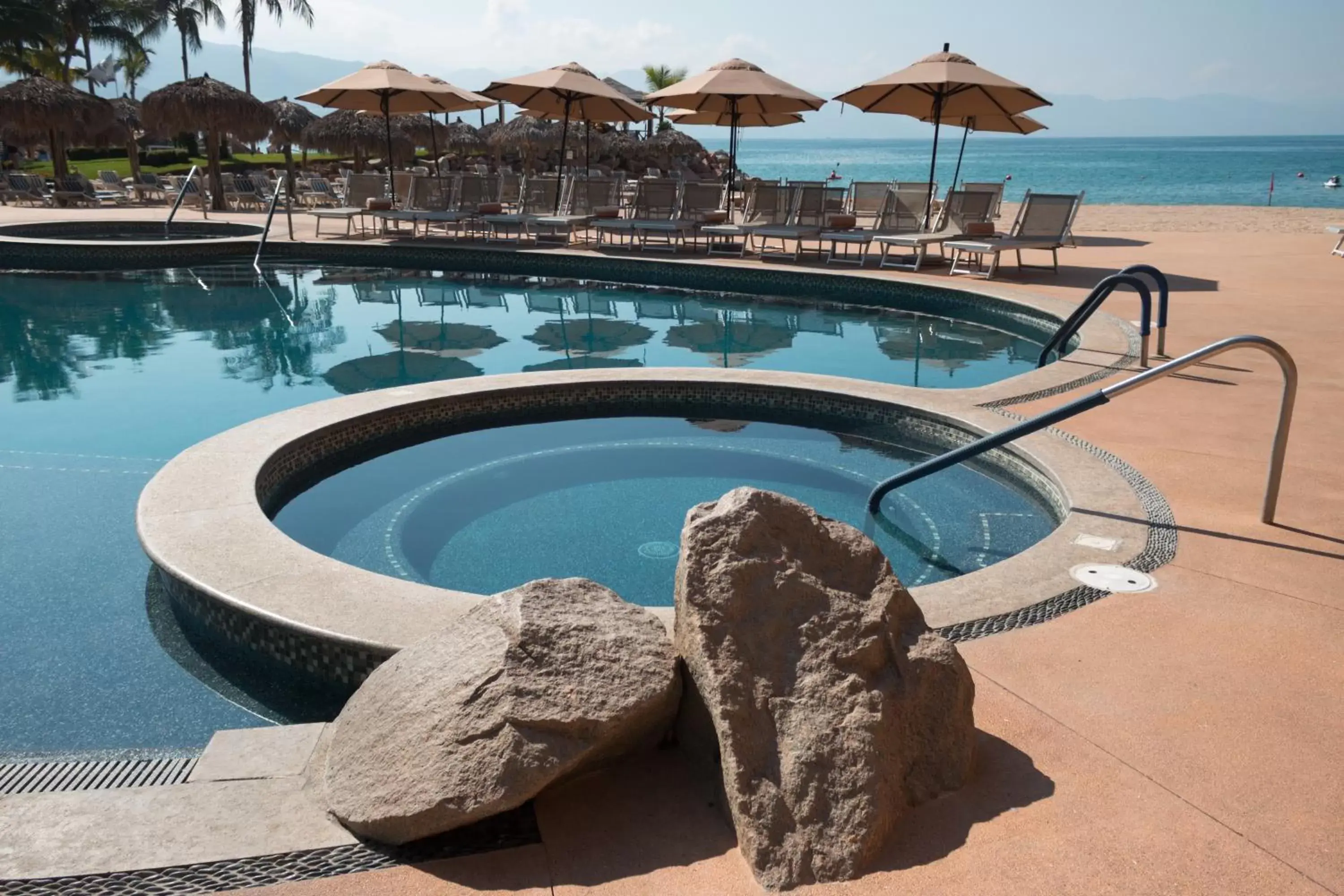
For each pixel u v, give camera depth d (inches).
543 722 82.0
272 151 2004.2
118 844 81.9
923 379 316.2
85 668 136.9
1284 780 92.4
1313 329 324.2
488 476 224.7
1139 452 200.5
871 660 89.8
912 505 205.8
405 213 605.6
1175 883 77.7
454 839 82.9
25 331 387.5
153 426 261.0
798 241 518.9
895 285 454.3
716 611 88.7
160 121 805.2
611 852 81.4
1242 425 219.1
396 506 205.3
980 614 127.7
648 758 93.4
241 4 1400.1
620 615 95.4
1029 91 503.8
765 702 85.3
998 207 507.8
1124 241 613.6
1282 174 2817.4
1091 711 104.6
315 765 94.7
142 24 1779.0
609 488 217.9
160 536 149.6
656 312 441.7
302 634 123.0
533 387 254.8
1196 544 152.3
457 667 88.7
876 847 80.3
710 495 213.3
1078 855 80.7
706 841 82.7
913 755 88.9
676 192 577.0
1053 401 242.2
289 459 202.7
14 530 187.9
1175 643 120.2
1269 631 123.5
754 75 585.0
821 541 95.8
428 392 245.1
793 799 80.7
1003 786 90.7
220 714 126.0
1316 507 168.7
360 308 443.5
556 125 1156.5
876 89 546.3
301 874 78.6
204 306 442.3
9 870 78.4
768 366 335.0
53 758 115.9
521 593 93.7
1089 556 147.5
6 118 876.6
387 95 637.3
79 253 536.7
